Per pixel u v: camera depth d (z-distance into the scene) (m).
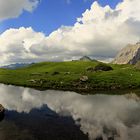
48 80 132.88
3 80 143.50
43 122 49.84
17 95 91.88
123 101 79.62
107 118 54.66
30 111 61.69
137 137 40.28
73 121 51.41
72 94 99.31
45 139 38.59
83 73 153.88
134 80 131.62
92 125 48.12
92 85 122.31
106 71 158.38
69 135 40.97
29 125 47.09
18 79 147.12
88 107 68.62
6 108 64.81
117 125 48.41
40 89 115.19
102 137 40.19
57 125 47.66
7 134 40.72
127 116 56.53
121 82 127.38
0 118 52.66
